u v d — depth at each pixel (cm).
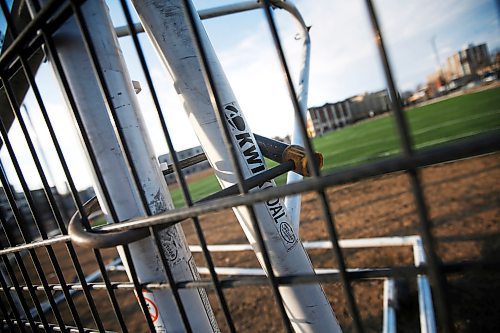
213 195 101
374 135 2855
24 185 138
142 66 83
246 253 633
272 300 412
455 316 297
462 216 520
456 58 5681
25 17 129
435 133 1873
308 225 721
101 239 92
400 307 311
